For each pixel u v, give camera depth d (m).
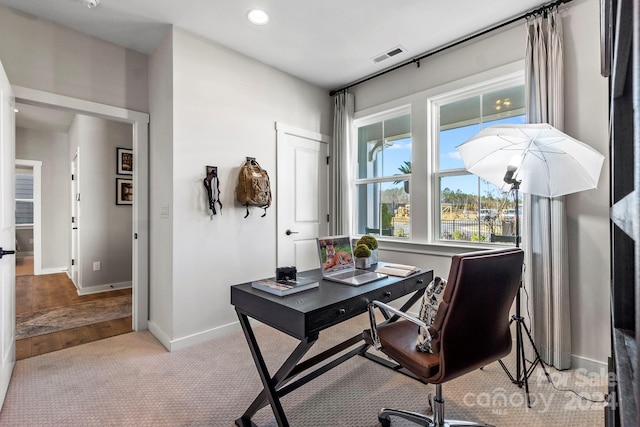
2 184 1.92
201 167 2.75
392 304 3.35
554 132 1.76
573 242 2.21
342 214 3.75
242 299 1.68
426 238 3.13
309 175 3.71
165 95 2.69
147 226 3.00
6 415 1.76
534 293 2.28
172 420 1.73
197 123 2.72
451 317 1.31
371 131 3.73
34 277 5.29
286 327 1.43
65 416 1.75
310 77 3.57
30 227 7.22
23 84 2.38
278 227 3.36
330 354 1.91
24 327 3.08
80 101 2.63
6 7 2.32
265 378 1.59
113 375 2.18
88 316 3.40
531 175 2.06
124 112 2.86
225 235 2.91
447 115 3.07
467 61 2.82
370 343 1.69
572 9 2.22
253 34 2.72
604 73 0.70
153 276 2.93
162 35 2.71
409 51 3.02
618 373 0.45
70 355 2.47
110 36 2.72
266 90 3.26
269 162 3.28
